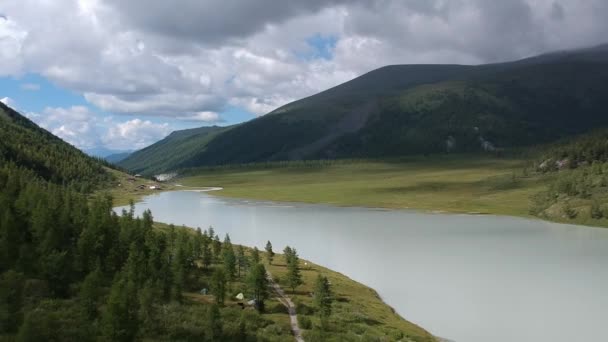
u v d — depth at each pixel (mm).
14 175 142000
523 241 179250
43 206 100250
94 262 88625
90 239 90562
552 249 163375
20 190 129875
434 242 176875
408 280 125125
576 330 90562
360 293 109250
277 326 78062
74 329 62750
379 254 156625
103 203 140000
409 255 155000
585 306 103875
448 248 165625
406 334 82250
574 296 110750
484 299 108875
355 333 78688
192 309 79750
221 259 128250
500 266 139250
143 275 83750
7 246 83500
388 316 94375
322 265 141750
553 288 117188
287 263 120188
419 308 103062
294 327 80062
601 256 151625
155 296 80625
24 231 95750
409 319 96250
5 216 90188
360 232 199625
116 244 97812
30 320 59500
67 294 75875
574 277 126875
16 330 60375
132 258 88625
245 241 179625
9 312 63719
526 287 118000
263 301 91500
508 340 85562
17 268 79562
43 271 76562
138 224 112250
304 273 123375
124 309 61625
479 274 130500
